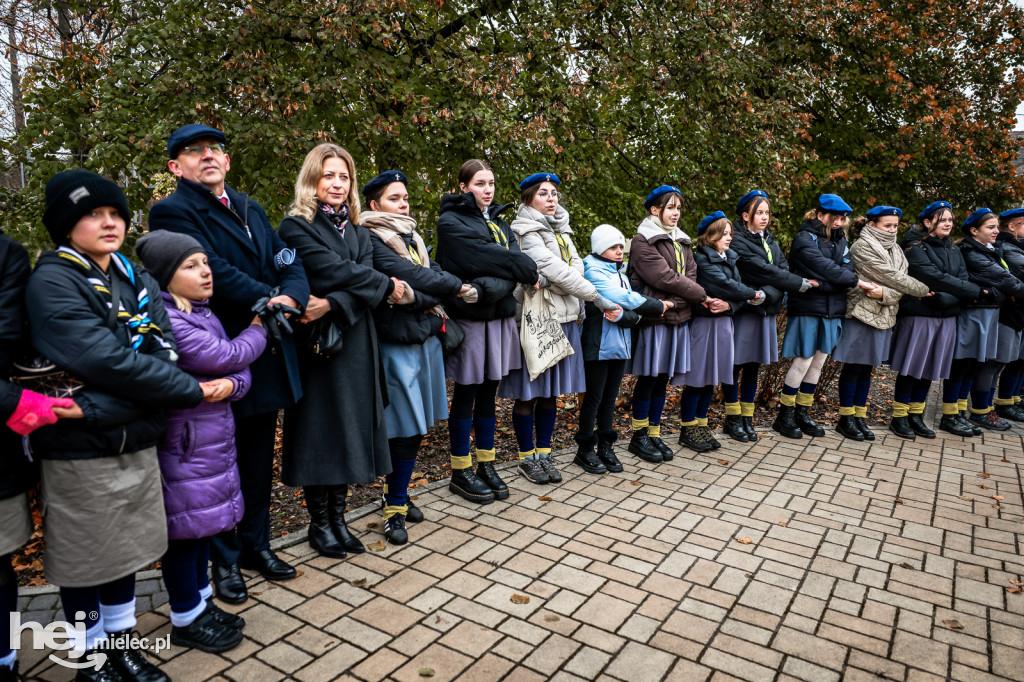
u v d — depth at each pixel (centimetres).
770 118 729
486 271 371
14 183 566
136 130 477
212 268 256
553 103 620
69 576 199
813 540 359
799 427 578
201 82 494
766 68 786
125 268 215
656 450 494
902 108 898
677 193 476
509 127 559
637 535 359
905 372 567
